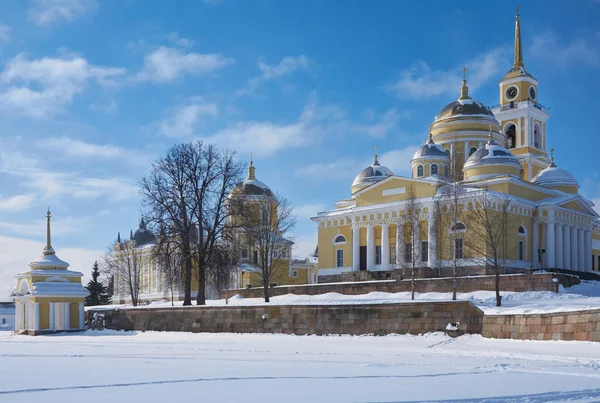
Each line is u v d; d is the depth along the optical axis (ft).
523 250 284.82
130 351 156.25
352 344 169.17
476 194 268.82
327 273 330.34
